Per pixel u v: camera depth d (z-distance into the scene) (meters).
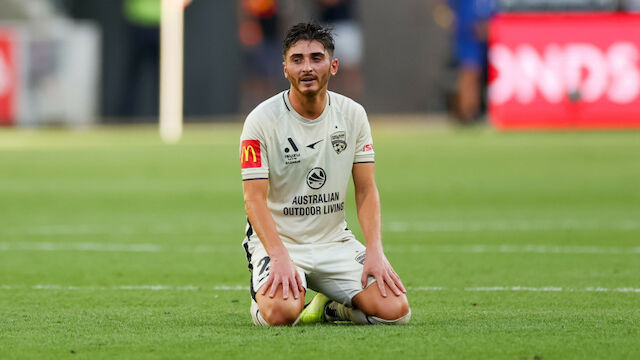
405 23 148.25
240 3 147.25
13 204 50.03
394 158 78.44
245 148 18.38
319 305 19.05
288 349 15.68
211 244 34.62
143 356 15.43
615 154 77.94
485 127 125.44
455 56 132.88
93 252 32.53
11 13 141.75
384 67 149.12
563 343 16.11
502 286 24.78
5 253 32.34
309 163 18.53
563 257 30.58
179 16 117.62
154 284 25.56
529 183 59.00
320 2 148.25
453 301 22.39
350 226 39.97
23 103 122.50
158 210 47.06
